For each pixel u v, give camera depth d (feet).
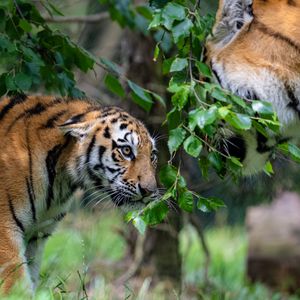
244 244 69.72
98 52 56.80
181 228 51.57
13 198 32.40
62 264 49.55
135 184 32.91
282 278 54.85
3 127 33.40
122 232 52.95
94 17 49.49
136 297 36.17
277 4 33.73
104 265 51.90
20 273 31.81
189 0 31.68
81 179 33.86
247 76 33.14
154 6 31.17
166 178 29.81
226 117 28.02
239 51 33.53
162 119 48.42
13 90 34.96
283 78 33.09
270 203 55.77
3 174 32.42
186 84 29.22
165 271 50.55
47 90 38.19
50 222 34.19
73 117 33.37
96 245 55.93
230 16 33.91
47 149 33.19
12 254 32.14
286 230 57.11
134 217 29.58
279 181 51.42
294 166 50.03
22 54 35.06
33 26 43.42
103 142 33.30
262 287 52.11
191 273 56.29
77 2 53.62
